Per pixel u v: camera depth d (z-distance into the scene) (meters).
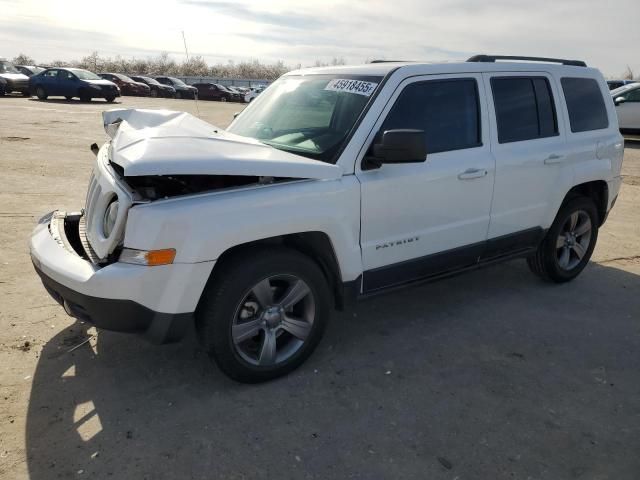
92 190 3.43
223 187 3.07
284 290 3.30
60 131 14.71
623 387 3.34
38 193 7.66
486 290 4.84
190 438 2.76
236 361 3.10
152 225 2.72
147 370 3.37
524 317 4.29
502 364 3.57
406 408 3.07
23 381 3.20
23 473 2.50
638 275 5.33
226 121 20.38
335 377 3.36
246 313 3.15
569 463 2.66
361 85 3.67
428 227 3.77
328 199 3.21
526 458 2.69
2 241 5.53
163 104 29.20
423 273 3.88
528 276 5.23
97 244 3.04
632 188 9.54
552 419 3.00
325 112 3.70
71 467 2.54
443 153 3.79
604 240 6.47
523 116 4.34
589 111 4.93
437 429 2.89
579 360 3.65
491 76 4.13
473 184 3.94
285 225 3.04
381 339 3.88
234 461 2.61
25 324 3.86
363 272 3.51
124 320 2.82
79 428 2.81
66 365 3.39
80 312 2.98
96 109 22.52
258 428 2.86
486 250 4.22
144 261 2.74
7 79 26.84
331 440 2.78
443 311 4.37
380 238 3.54
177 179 3.14
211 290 2.97
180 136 3.16
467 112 3.97
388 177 3.47
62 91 26.44
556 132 4.58
